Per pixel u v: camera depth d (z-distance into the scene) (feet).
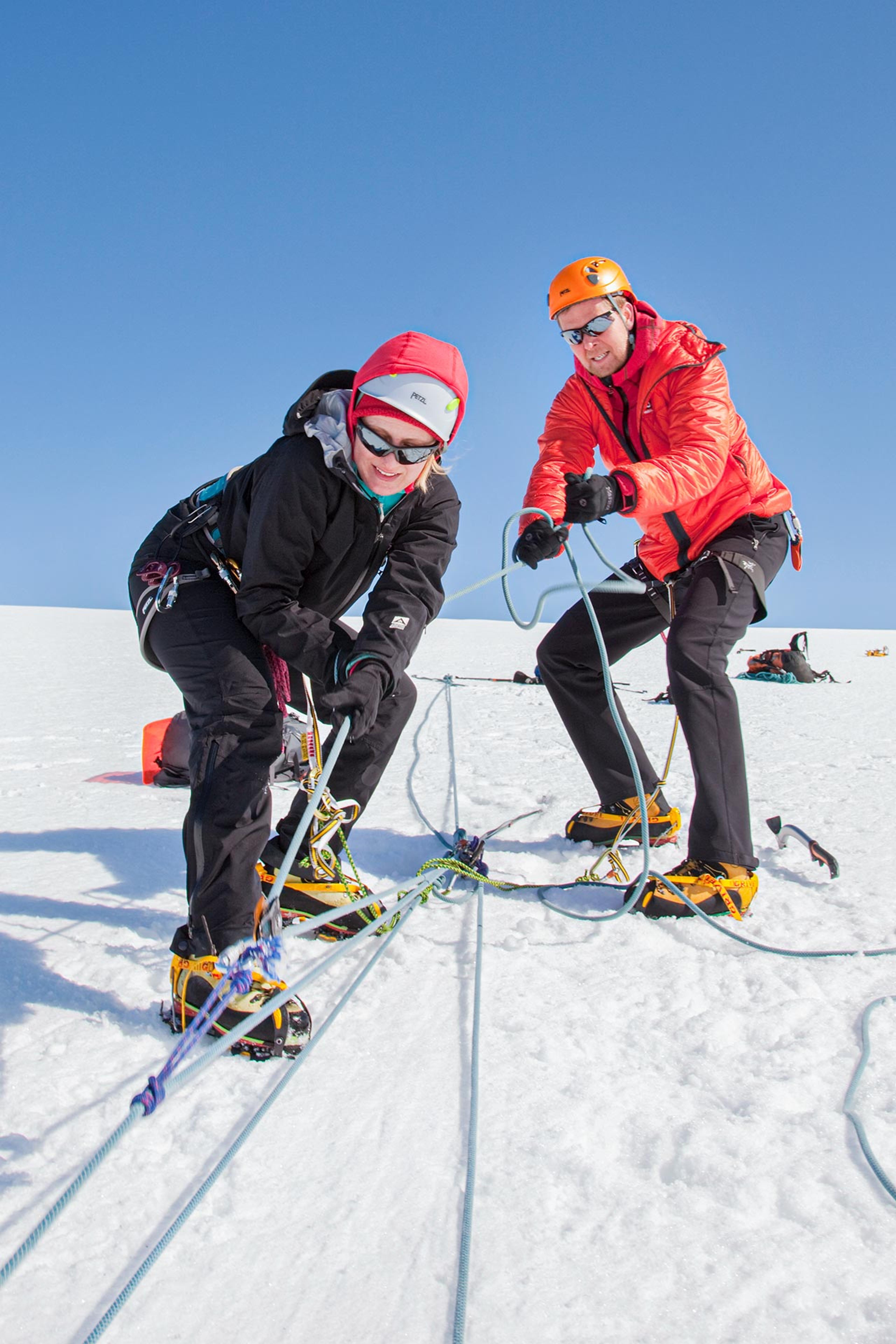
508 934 8.14
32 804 13.50
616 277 9.20
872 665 50.29
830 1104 5.48
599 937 8.12
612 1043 6.21
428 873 8.55
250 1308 3.91
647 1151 5.04
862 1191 4.66
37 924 8.24
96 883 9.57
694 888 8.62
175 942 6.38
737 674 41.52
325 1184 4.72
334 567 7.25
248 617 6.77
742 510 9.53
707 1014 6.59
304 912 8.37
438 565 7.29
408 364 6.28
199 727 6.68
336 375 6.86
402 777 15.71
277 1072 5.81
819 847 9.86
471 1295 3.97
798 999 6.82
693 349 9.09
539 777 15.64
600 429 10.35
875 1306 3.92
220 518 7.20
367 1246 4.28
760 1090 5.57
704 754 8.82
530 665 43.47
